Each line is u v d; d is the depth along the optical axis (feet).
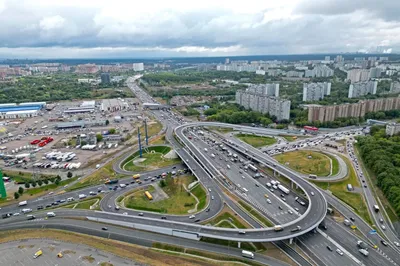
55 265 517.96
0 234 615.98
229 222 634.02
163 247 568.41
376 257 537.65
